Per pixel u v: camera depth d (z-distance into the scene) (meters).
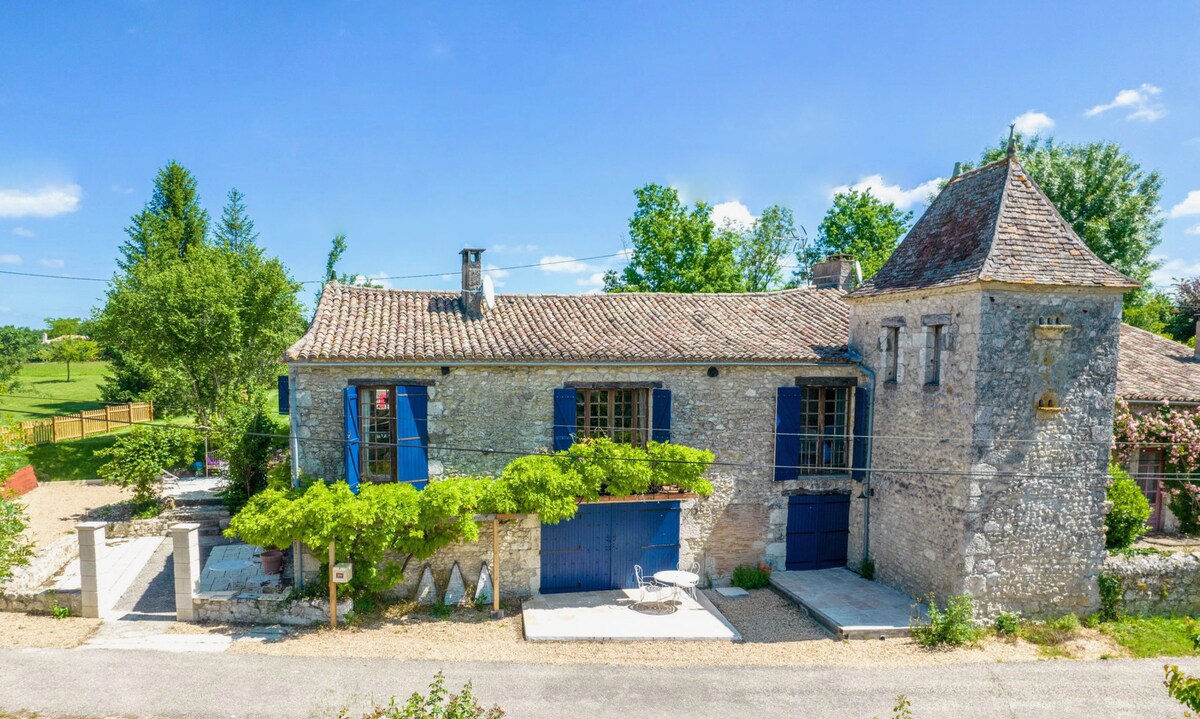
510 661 10.85
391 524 11.63
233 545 16.59
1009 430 11.80
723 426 14.23
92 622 11.95
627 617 12.51
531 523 13.55
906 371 13.39
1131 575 12.59
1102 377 12.13
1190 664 11.02
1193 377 15.73
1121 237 26.67
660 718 9.20
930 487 12.67
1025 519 12.00
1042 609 12.25
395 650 11.12
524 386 13.37
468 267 15.37
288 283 24.95
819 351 14.62
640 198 30.19
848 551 15.09
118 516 18.34
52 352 46.84
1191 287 28.67
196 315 22.19
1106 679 10.48
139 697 9.34
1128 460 15.22
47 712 8.89
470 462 13.22
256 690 9.62
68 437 26.66
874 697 9.85
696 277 28.98
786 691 10.00
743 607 13.29
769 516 14.61
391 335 13.33
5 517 12.78
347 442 12.12
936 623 11.66
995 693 10.01
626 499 12.97
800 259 35.88
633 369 13.77
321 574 12.41
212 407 23.36
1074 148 27.73
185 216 37.16
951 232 13.30
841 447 15.10
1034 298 11.75
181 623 12.02
